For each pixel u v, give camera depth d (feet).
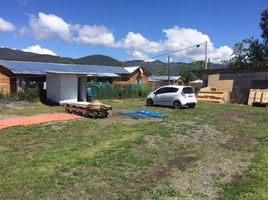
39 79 118.52
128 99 122.93
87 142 43.09
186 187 27.81
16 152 37.68
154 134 49.21
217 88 123.65
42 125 55.72
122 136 47.14
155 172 31.71
